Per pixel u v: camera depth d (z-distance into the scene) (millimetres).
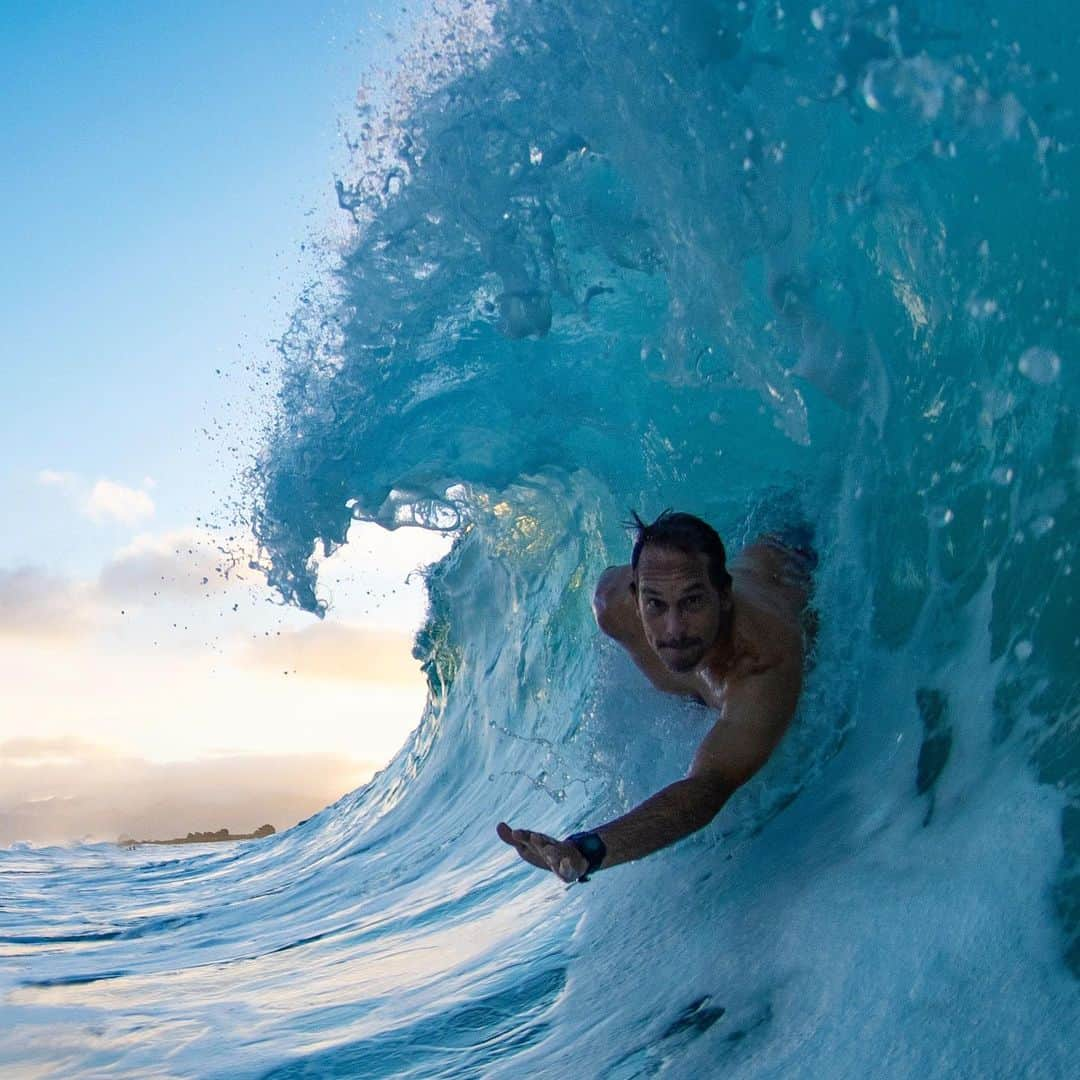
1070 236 2291
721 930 2455
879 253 2957
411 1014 2969
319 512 4738
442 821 6914
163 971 4391
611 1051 2295
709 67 3002
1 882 8086
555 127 3523
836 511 3158
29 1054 3117
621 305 4117
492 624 7316
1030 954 1690
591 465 4582
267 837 10117
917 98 2381
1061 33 2215
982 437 2602
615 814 3453
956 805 2129
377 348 4461
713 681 2748
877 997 1851
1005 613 2379
